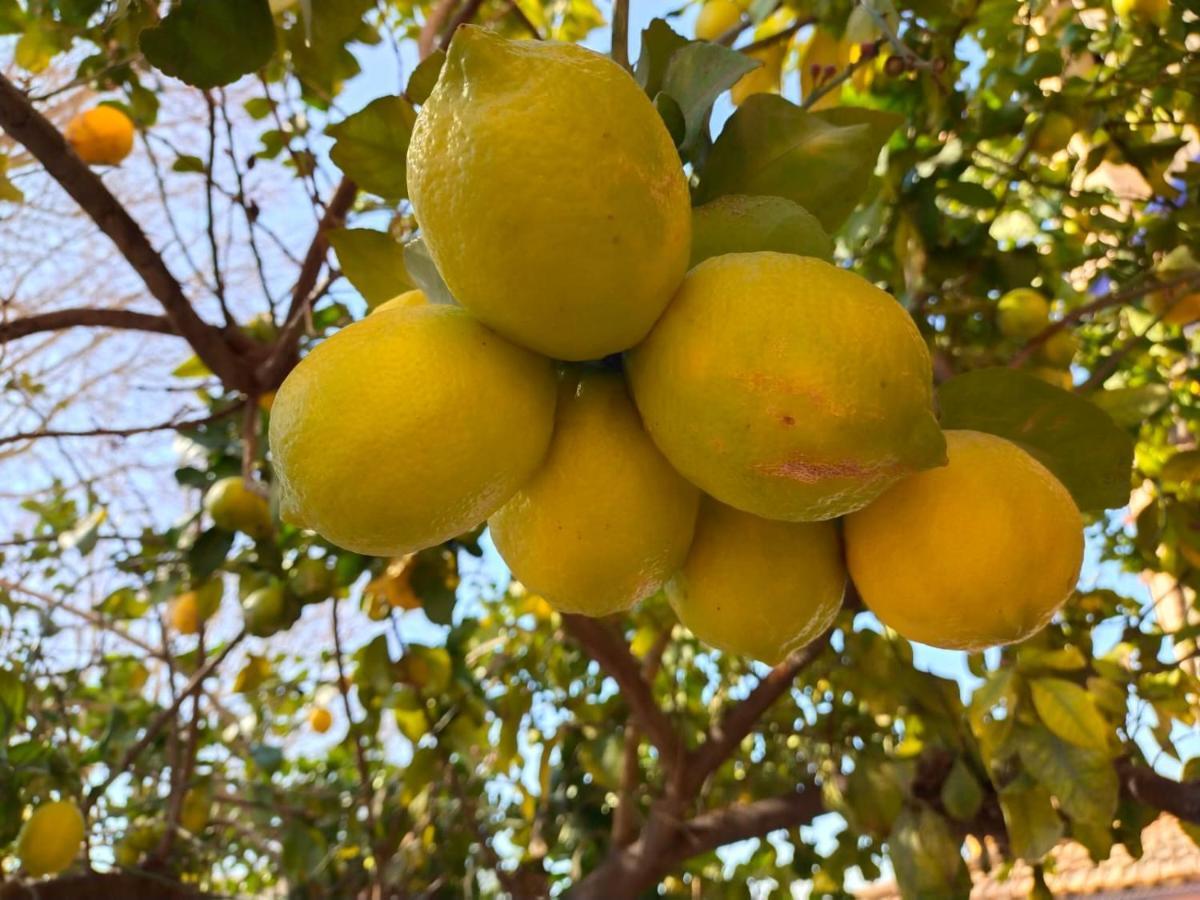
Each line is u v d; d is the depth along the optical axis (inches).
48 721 36.4
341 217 27.7
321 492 9.7
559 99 8.8
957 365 29.5
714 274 9.9
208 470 34.9
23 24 29.4
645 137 9.2
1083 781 22.0
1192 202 30.0
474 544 32.4
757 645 11.6
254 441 28.9
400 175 14.5
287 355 29.1
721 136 13.1
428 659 34.7
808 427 9.0
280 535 33.9
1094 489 13.1
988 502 10.6
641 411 10.3
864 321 9.2
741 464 9.4
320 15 16.3
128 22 21.0
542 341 9.9
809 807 35.2
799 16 27.2
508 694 37.2
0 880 33.1
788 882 41.8
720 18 26.5
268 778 43.2
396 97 14.0
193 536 36.7
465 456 9.7
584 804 44.5
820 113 13.4
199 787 40.6
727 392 9.2
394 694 36.0
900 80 29.2
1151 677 31.5
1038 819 23.9
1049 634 27.7
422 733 36.3
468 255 9.2
